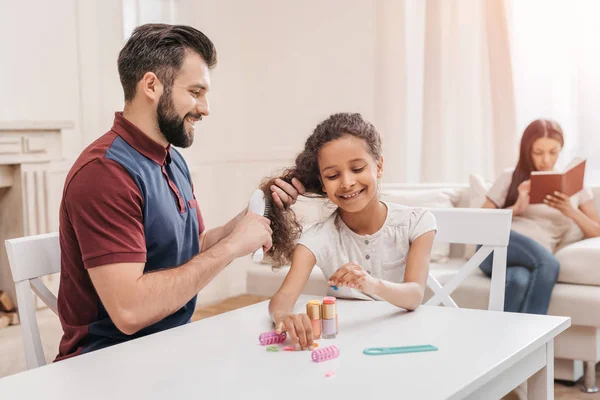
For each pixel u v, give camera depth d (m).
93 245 1.44
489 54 4.35
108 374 1.15
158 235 1.59
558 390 2.98
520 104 4.40
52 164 3.87
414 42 4.64
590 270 2.93
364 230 1.70
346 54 4.85
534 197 3.17
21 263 1.62
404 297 1.48
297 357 1.21
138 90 1.62
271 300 1.55
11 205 3.65
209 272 1.48
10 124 3.42
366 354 1.22
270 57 5.10
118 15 4.29
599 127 4.20
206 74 1.67
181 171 1.81
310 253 1.67
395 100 4.66
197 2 4.75
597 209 3.37
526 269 3.03
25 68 3.79
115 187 1.49
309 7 4.95
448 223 1.89
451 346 1.25
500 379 1.23
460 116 4.50
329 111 4.94
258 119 5.16
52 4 3.92
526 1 4.34
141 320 1.42
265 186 1.72
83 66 4.09
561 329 1.40
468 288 3.03
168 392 1.06
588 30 4.20
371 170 1.57
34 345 1.62
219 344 1.31
